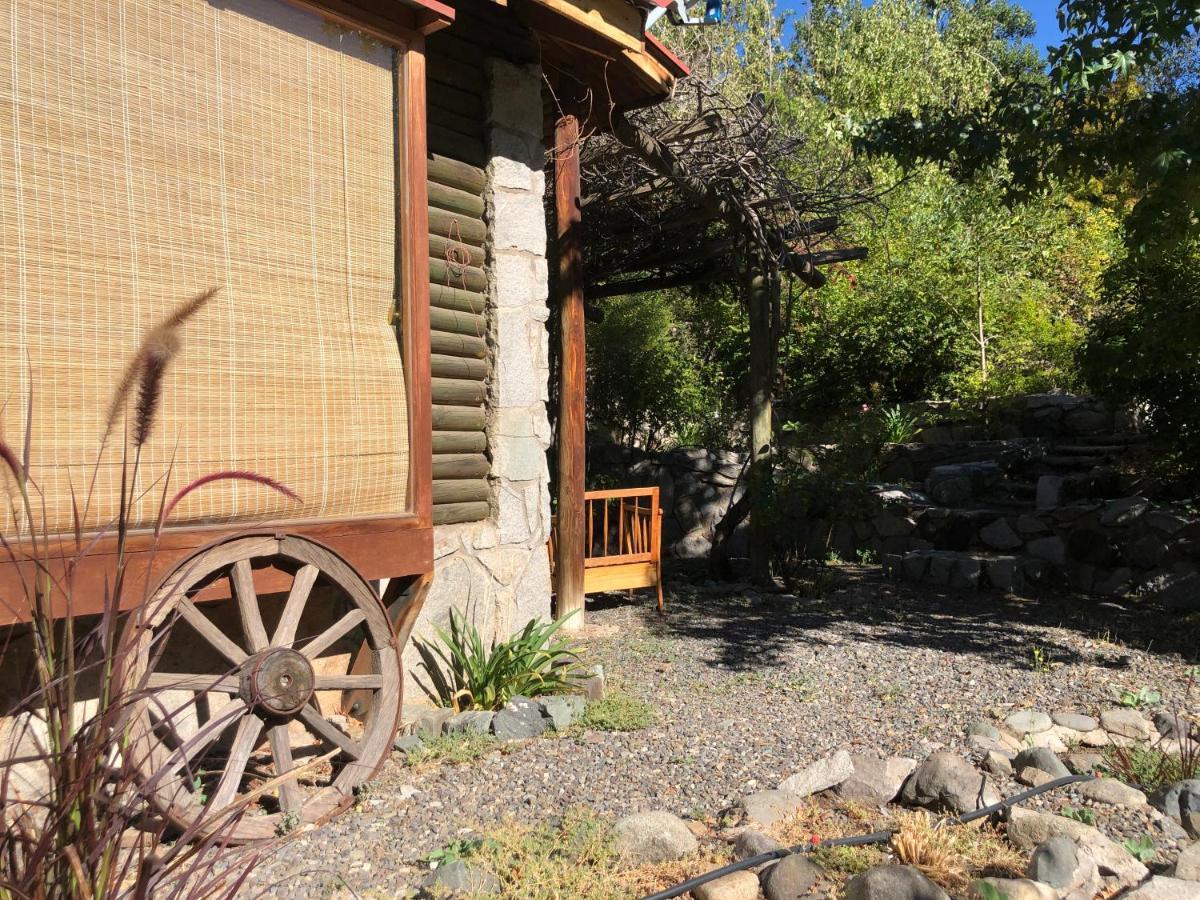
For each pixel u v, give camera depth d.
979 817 3.18
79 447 2.95
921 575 8.23
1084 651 5.75
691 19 5.81
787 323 8.51
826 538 9.52
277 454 3.46
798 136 7.71
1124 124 5.68
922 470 10.21
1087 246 13.01
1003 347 11.78
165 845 2.86
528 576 5.14
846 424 10.49
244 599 3.16
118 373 3.04
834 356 12.09
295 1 3.51
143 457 3.09
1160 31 5.37
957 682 5.05
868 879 2.55
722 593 7.75
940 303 11.88
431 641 4.62
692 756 3.84
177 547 3.14
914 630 6.38
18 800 1.93
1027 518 8.19
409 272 3.88
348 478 3.68
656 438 13.22
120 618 2.95
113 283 3.04
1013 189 6.34
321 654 4.14
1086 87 5.54
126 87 3.08
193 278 3.24
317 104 3.61
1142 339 6.96
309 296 3.59
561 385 6.24
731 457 10.42
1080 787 3.44
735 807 3.26
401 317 3.90
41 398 2.88
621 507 6.87
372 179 3.81
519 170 5.16
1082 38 5.51
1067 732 4.17
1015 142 6.24
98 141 3.02
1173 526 7.25
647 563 6.92
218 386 3.29
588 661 5.46
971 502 9.23
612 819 3.18
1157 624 6.49
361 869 2.83
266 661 3.03
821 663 5.48
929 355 11.74
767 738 4.09
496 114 5.03
